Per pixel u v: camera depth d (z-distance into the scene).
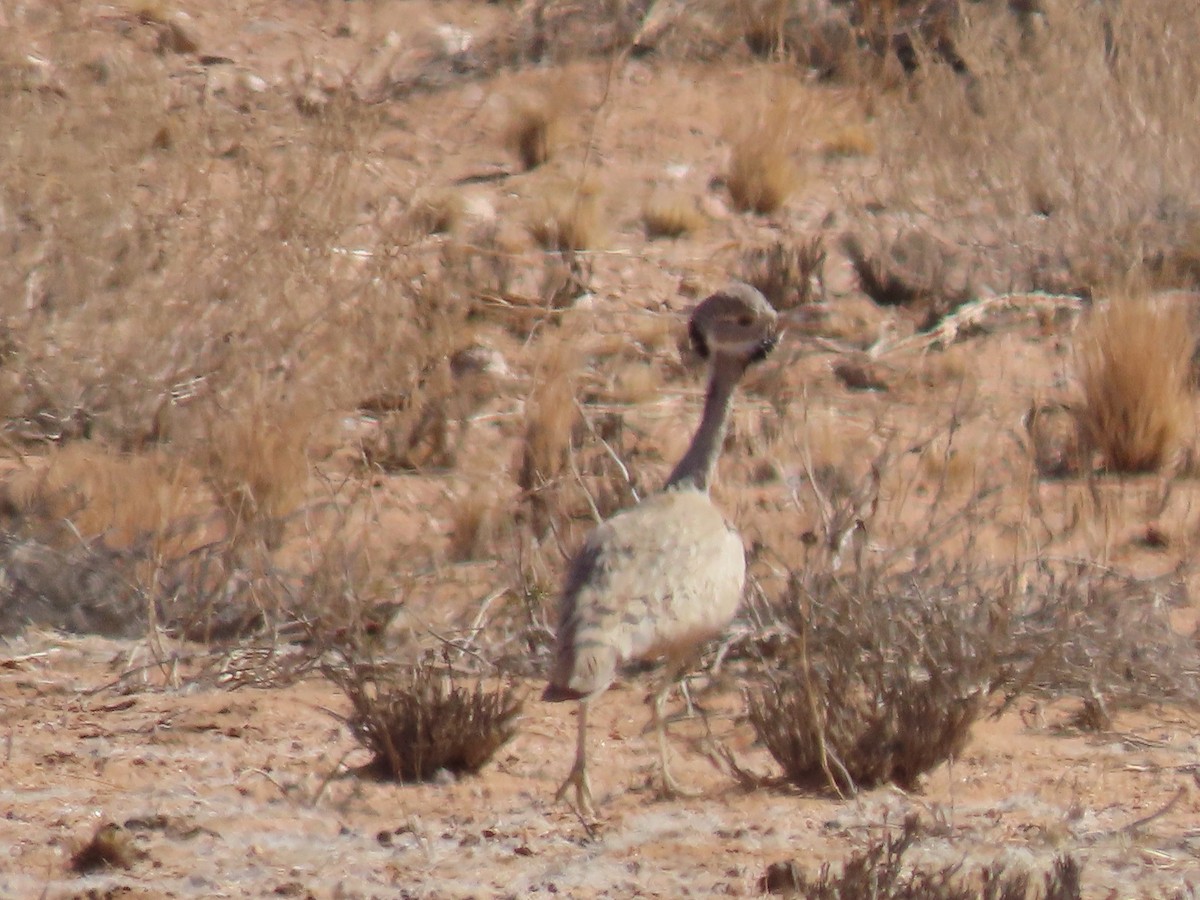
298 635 16.75
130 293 21.92
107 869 11.80
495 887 11.66
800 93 33.25
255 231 22.31
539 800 13.43
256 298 21.98
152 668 16.12
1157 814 12.78
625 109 33.19
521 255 27.70
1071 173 27.55
